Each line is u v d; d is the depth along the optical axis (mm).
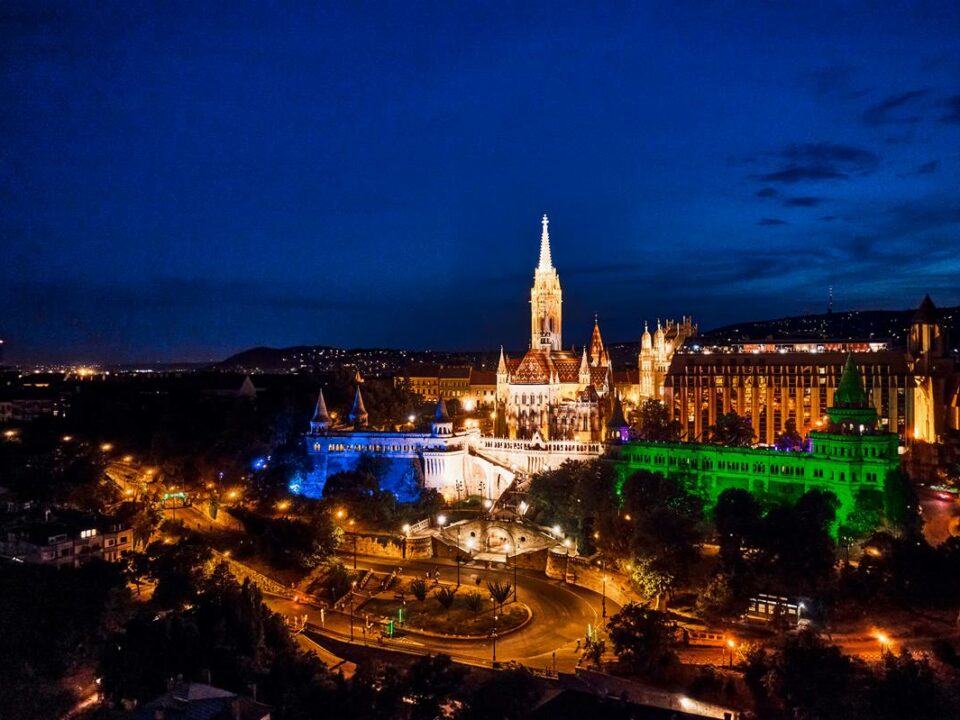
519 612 163750
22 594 142750
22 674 128125
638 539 161750
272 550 191000
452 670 116750
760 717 116375
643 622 132000
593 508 198750
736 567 149500
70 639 136750
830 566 151500
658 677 128500
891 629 137125
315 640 154250
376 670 124625
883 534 155000
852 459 178375
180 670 119938
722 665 130000
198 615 137250
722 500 175500
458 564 187875
